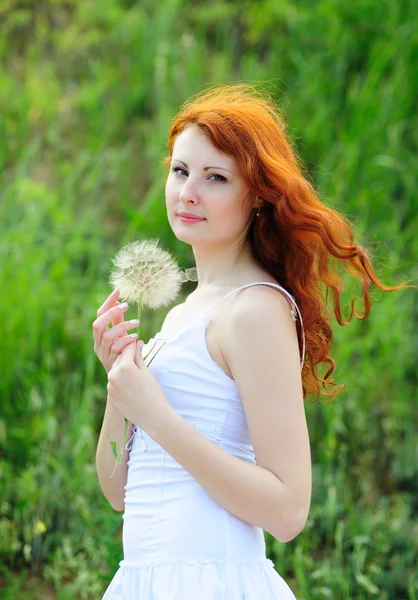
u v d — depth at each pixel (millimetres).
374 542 4680
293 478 2283
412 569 4570
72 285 5723
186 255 6109
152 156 6504
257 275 2590
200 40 7594
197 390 2402
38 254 5691
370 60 7117
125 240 6000
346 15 7312
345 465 5234
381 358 5648
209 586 2252
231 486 2238
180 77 7082
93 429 5172
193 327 2455
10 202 6086
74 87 7277
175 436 2270
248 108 2566
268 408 2309
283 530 2287
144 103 7125
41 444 4883
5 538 4504
